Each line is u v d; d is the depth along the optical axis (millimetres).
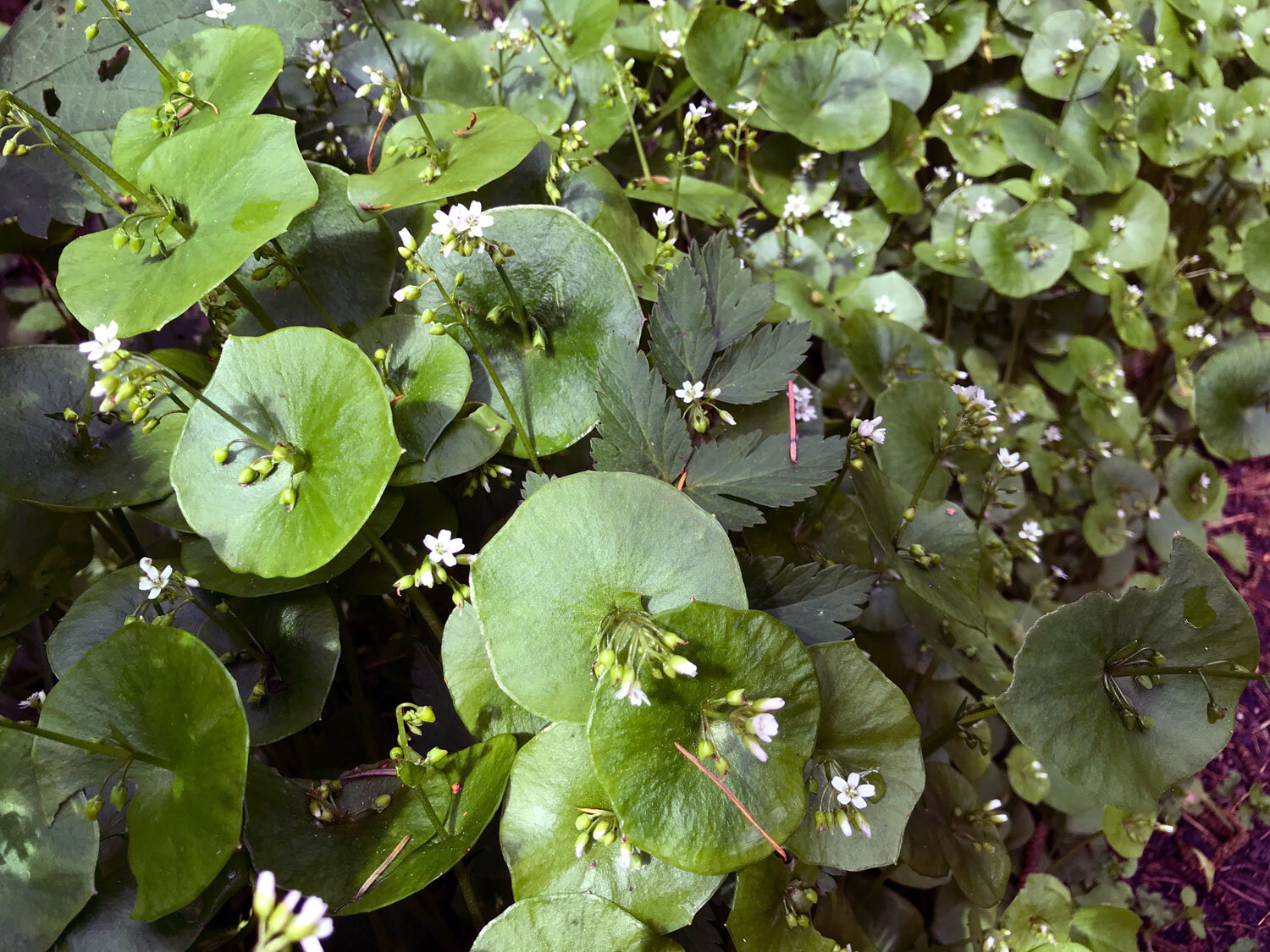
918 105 407
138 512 257
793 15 426
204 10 324
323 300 284
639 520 207
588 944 202
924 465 292
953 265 397
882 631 313
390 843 211
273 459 222
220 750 198
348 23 352
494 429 249
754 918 216
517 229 250
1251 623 227
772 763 200
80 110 315
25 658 303
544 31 353
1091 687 229
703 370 239
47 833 211
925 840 272
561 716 201
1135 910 358
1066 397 459
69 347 264
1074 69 416
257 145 238
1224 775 388
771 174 389
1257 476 489
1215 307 493
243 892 272
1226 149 449
